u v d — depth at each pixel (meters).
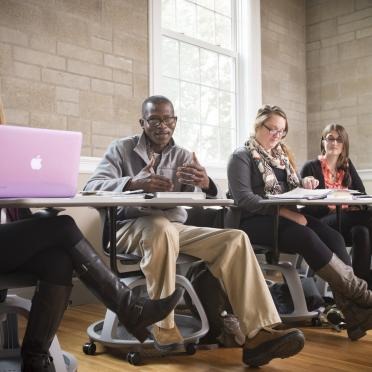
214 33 4.60
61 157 1.34
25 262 1.43
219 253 1.98
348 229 3.04
